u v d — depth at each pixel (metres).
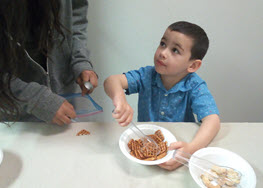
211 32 1.23
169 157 0.51
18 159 0.54
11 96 0.57
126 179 0.49
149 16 1.21
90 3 1.18
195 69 0.77
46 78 0.79
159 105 0.86
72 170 0.51
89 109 0.71
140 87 0.86
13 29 0.49
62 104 0.63
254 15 1.16
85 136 0.62
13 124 0.65
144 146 0.57
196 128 0.67
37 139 0.60
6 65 0.51
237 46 1.27
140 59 1.37
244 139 0.62
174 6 1.17
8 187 0.47
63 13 0.78
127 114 0.59
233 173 0.48
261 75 1.36
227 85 1.42
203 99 0.75
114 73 1.42
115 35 1.29
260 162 0.55
